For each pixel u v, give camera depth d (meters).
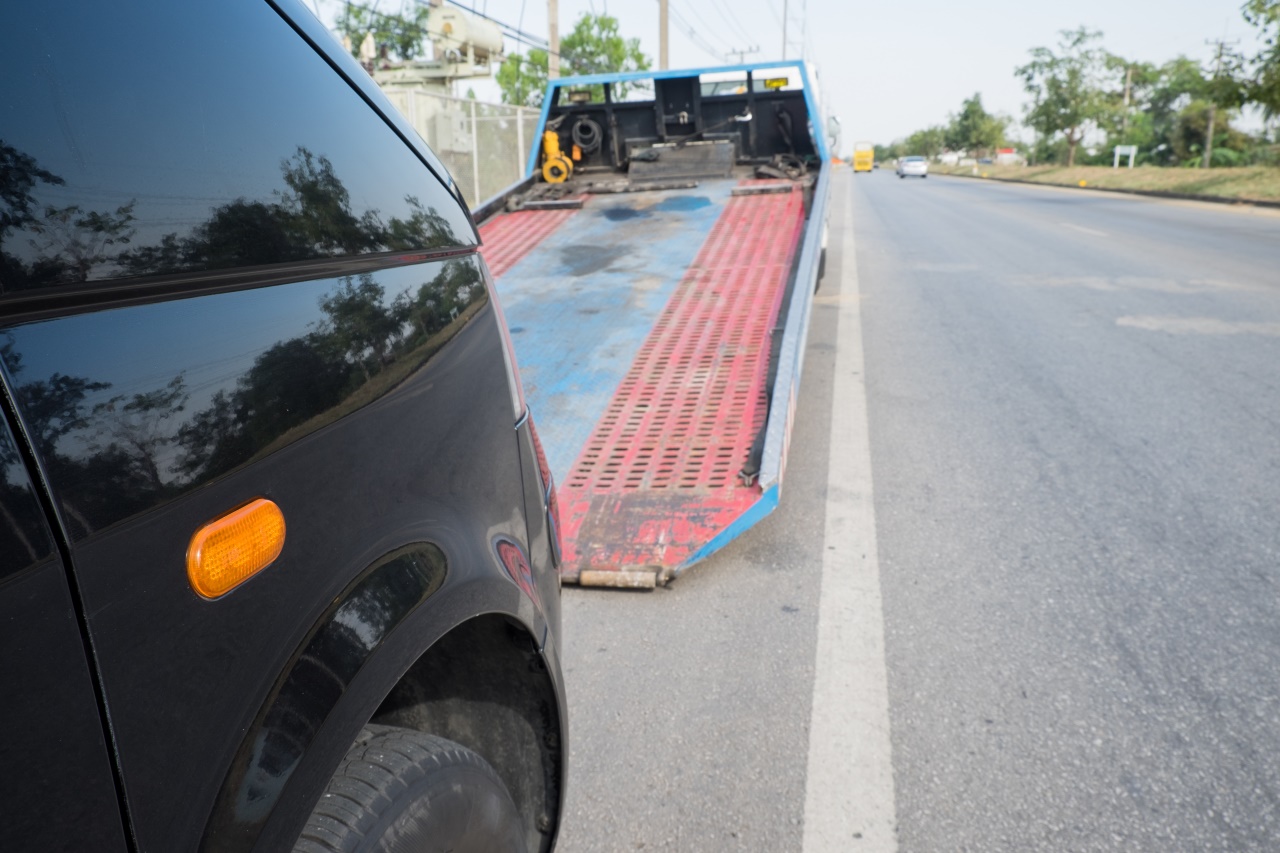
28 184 0.99
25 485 0.89
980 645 3.44
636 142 11.37
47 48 1.07
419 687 1.85
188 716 1.04
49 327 0.96
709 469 4.53
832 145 14.05
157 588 1.02
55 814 0.91
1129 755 2.79
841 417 6.36
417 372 1.57
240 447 1.15
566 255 8.10
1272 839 2.45
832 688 3.19
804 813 2.59
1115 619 3.59
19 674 0.88
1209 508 4.62
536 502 2.00
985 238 18.31
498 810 1.60
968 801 2.62
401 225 1.67
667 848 2.47
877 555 4.22
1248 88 29.03
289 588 1.20
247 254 1.26
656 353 5.94
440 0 19.86
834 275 13.43
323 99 1.57
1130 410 6.31
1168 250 15.38
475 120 18.53
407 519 1.46
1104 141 73.31
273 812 1.12
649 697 3.16
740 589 3.92
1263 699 3.05
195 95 1.27
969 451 5.59
